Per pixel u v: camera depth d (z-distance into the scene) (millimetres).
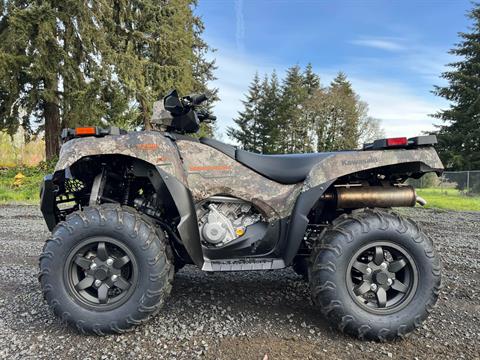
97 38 18891
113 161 3078
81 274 2844
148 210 3135
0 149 31891
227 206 3064
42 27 17266
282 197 2998
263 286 3777
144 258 2680
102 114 19766
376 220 2713
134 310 2656
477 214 10977
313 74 50906
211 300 3383
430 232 7551
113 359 2369
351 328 2635
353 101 37625
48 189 2930
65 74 18922
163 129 3244
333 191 3037
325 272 2670
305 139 40938
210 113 3473
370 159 2842
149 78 21266
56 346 2537
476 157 31406
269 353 2447
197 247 2863
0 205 11719
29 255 5172
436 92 34688
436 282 2688
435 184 18422
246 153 3074
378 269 2721
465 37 35188
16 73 18312
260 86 47281
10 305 3264
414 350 2521
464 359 2404
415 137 2854
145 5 21359
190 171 3002
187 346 2535
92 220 2695
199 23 29891
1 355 2404
